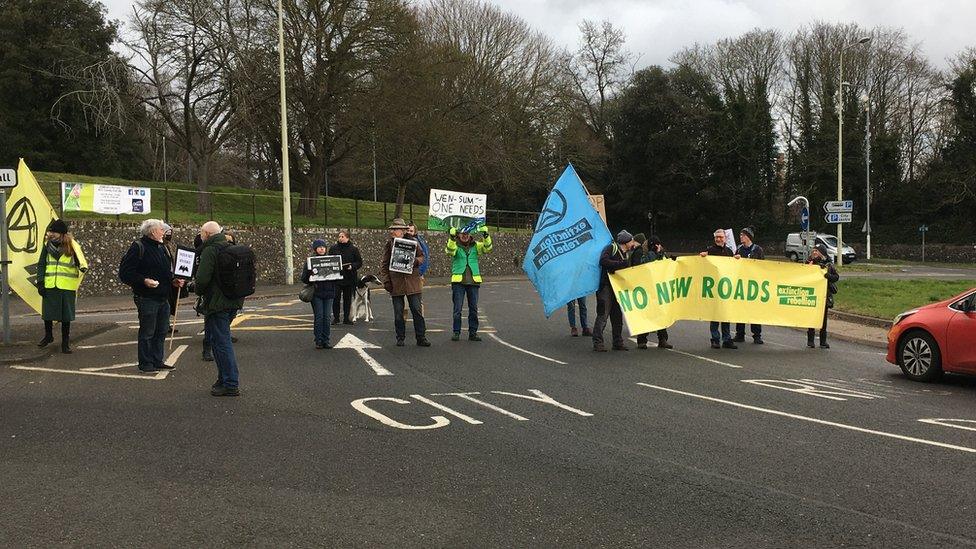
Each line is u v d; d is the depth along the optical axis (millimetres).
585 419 7098
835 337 14602
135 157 56219
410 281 11922
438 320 16297
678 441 6324
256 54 31453
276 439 6234
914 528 4387
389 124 34906
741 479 5285
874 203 56344
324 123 35125
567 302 12570
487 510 4602
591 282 12109
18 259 11820
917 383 9602
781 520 4496
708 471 5473
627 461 5703
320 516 4457
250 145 40812
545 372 9750
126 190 24656
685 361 10922
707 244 61562
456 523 4375
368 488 4992
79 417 6930
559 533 4250
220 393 7996
